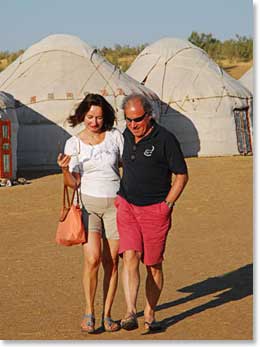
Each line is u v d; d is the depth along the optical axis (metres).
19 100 24.97
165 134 7.14
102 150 7.35
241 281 9.13
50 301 8.44
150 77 29.36
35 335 7.16
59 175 22.59
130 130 7.17
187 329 7.25
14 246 11.80
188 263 10.23
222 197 16.89
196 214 14.73
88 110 7.38
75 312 7.98
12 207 16.25
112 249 7.38
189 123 28.16
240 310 7.87
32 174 23.27
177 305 8.14
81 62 25.77
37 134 24.64
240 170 21.78
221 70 29.88
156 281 7.27
